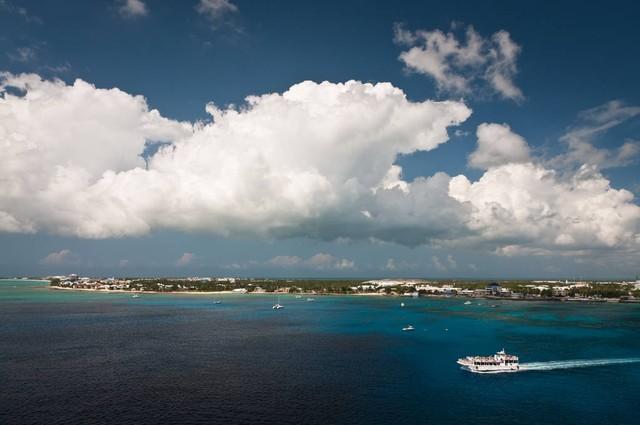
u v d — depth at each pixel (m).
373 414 128.25
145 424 119.94
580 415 129.62
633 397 145.62
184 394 144.38
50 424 119.62
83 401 137.50
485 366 174.50
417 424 121.50
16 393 145.12
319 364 186.25
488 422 123.56
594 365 186.62
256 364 185.62
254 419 123.75
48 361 190.12
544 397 145.00
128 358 196.75
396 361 192.38
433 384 157.75
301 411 130.00
